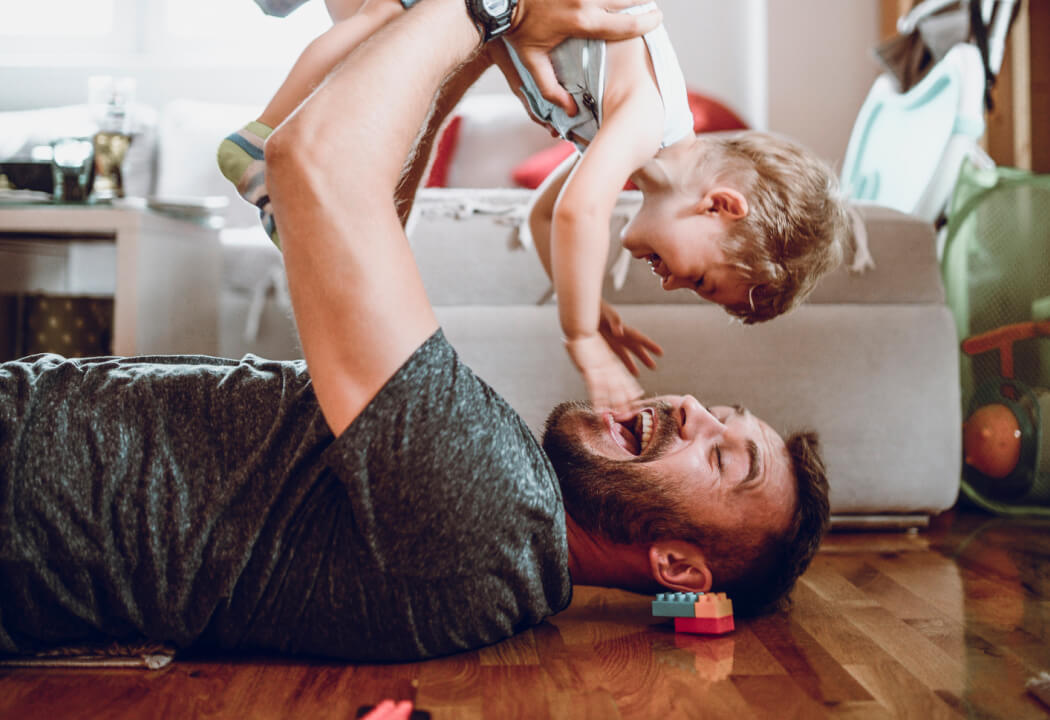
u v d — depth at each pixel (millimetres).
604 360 1012
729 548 968
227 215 2969
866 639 972
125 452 797
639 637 979
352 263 726
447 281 1657
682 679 834
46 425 792
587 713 746
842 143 2914
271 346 2633
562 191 984
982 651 929
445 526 780
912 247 1687
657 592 1019
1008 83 2400
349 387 749
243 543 797
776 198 1113
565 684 818
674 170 1116
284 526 805
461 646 881
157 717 721
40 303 2104
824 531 1002
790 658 901
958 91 1832
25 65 3438
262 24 3512
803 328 1654
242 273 2637
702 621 984
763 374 1650
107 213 1821
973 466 1905
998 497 1897
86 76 3447
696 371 1646
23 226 1835
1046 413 1854
